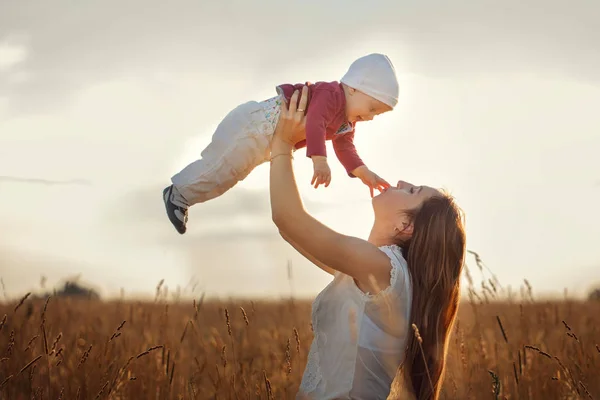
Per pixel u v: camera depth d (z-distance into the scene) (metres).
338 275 3.59
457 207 3.70
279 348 6.06
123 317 6.70
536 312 6.46
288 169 3.54
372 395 3.42
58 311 6.81
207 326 7.11
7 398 4.64
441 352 3.58
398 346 3.49
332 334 3.51
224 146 4.50
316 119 4.50
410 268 3.58
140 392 4.96
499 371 5.27
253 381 4.98
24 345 5.31
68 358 5.21
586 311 7.94
